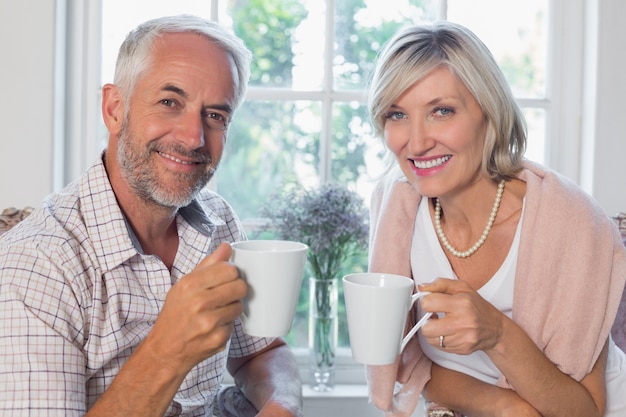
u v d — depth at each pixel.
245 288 0.81
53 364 0.86
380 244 1.28
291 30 1.74
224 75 1.00
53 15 1.53
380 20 1.75
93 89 1.68
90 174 1.02
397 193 1.29
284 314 0.84
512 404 1.08
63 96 1.62
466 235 1.25
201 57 0.98
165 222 1.09
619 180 1.63
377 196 1.36
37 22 1.53
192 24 1.01
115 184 1.04
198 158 1.00
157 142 0.98
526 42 1.77
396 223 1.27
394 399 1.25
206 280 0.79
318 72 1.75
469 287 0.98
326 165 1.76
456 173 1.13
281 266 0.82
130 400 0.82
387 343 0.87
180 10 1.71
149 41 0.98
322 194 1.52
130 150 0.99
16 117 1.53
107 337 0.97
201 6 1.71
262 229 1.59
